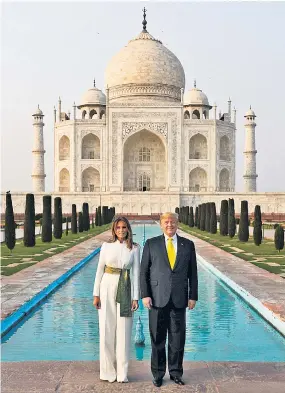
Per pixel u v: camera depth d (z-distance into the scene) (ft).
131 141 322.55
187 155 302.86
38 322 47.73
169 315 29.63
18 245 118.42
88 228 182.19
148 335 43.70
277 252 102.42
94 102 336.90
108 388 27.81
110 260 31.01
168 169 302.04
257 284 61.26
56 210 141.08
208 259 89.61
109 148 302.25
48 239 126.52
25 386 27.86
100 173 305.94
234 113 325.42
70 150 308.81
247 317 50.08
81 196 284.61
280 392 26.96
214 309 53.67
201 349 39.11
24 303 50.47
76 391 27.27
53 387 27.76
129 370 31.17
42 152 311.27
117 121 302.86
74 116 308.81
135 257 31.58
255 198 282.36
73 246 117.08
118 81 333.83
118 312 30.09
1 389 27.40
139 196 281.74
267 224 216.74
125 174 324.80
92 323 47.34
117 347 29.45
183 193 282.36
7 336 42.70
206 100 332.60
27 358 36.86
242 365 31.32
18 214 272.92
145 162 325.21
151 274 30.14
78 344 40.40
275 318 44.32
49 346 39.86
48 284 62.08
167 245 30.37
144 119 302.66
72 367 31.01
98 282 31.27
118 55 342.03
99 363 31.81
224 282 68.44
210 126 303.89
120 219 31.63
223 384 28.17
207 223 174.09
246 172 312.91
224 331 44.57
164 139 302.86
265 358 36.88
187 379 29.07
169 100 331.98
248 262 84.99
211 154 303.48
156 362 29.14
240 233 129.90
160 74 330.54
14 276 68.64
